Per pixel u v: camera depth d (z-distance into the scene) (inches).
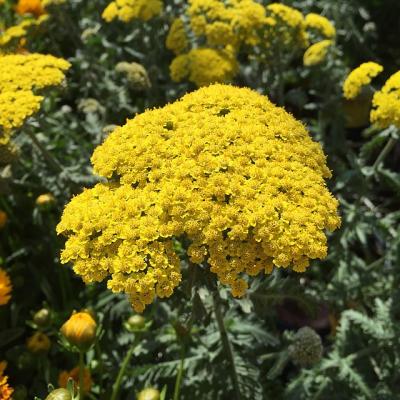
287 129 11.3
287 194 10.5
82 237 10.4
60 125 16.4
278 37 16.7
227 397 13.4
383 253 17.5
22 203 15.9
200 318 11.7
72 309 14.6
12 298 15.0
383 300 15.5
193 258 10.2
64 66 13.9
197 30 16.5
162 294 10.0
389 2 21.4
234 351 13.1
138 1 17.1
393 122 13.2
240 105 11.5
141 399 10.7
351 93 14.6
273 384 14.7
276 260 10.0
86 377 12.4
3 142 13.4
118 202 10.6
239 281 10.2
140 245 10.1
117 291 10.0
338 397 13.9
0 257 15.2
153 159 10.9
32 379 13.8
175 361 13.3
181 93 17.3
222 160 10.6
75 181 14.8
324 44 16.4
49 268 15.7
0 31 18.4
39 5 18.2
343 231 15.5
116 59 19.2
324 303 15.5
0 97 13.1
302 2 20.4
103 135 15.2
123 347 14.2
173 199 10.4
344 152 18.2
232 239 10.1
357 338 14.5
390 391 13.5
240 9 16.3
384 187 18.4
